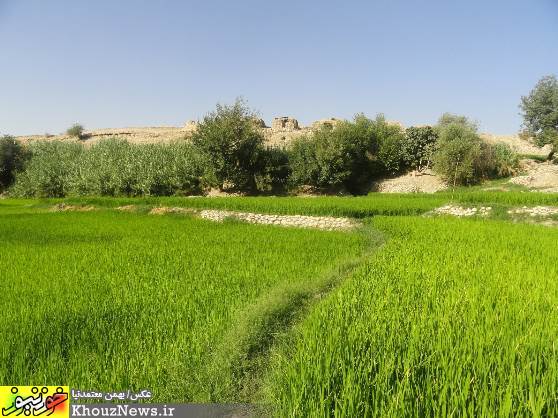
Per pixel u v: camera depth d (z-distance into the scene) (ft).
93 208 90.12
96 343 16.58
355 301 20.10
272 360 16.58
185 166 126.62
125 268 30.58
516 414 10.74
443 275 25.52
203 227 59.47
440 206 72.13
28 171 150.41
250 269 29.71
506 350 13.64
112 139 154.71
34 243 44.37
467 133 122.62
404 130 138.92
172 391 13.52
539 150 155.74
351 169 128.26
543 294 20.94
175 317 19.34
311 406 11.59
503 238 41.45
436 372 12.78
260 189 124.88
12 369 14.47
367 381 12.47
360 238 47.47
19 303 21.75
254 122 125.39
